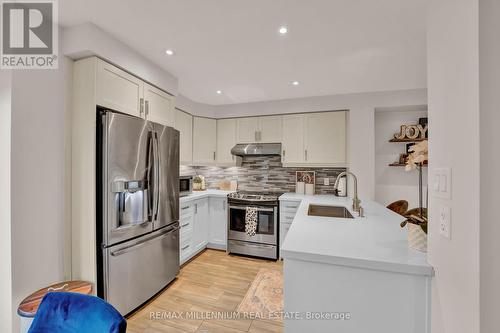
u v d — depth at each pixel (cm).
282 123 357
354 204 222
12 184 144
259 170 397
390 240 131
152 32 179
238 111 374
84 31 167
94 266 176
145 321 190
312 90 308
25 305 136
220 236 351
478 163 72
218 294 231
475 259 73
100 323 80
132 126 193
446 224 88
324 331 110
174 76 261
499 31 71
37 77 158
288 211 316
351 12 153
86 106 176
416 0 142
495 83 71
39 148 159
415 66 234
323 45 196
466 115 78
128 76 203
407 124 336
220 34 180
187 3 146
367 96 312
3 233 145
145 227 209
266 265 300
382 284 104
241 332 178
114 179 180
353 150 317
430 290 98
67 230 178
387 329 103
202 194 340
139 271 203
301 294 114
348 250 115
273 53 210
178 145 259
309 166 343
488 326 71
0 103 146
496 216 70
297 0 142
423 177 336
